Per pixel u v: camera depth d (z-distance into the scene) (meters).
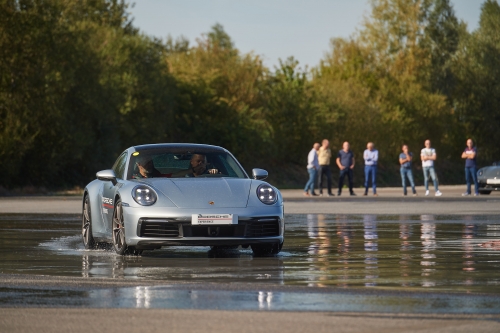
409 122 117.38
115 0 113.38
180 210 14.41
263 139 98.25
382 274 11.81
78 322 8.04
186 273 12.04
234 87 99.62
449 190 56.62
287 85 107.94
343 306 8.87
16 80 66.62
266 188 15.28
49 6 68.62
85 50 73.19
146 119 85.94
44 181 70.88
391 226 22.58
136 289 10.18
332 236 19.22
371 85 119.62
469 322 7.98
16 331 7.67
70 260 14.06
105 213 16.02
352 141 111.81
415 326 7.79
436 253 15.01
